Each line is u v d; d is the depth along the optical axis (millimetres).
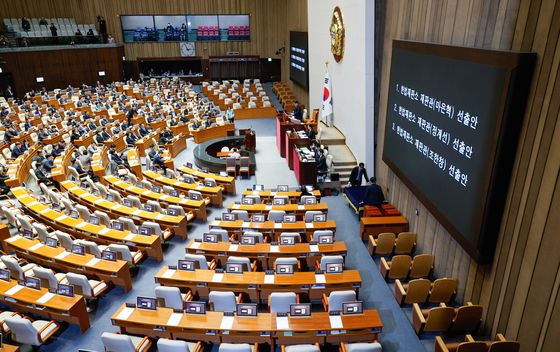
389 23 12992
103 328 8750
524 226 6699
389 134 12773
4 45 31906
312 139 18047
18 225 12781
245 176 18062
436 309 7844
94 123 24938
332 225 11727
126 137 22578
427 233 10477
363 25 13953
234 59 41094
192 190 15078
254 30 40688
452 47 8414
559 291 5879
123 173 17578
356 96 15680
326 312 7863
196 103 30766
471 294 8422
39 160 17594
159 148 21609
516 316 6918
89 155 19938
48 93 33062
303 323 7578
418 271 9969
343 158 16703
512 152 6938
